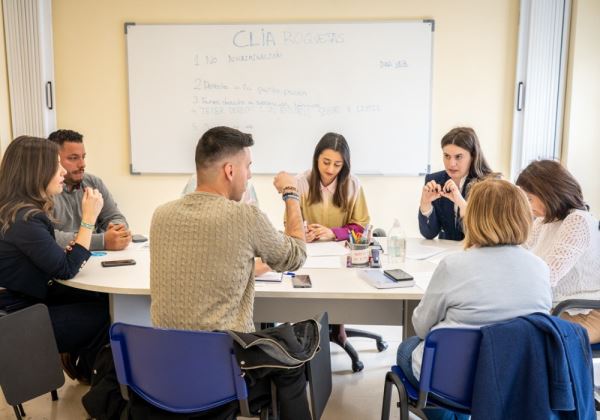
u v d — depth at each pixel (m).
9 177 2.01
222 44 3.74
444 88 3.73
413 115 3.76
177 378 1.39
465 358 1.41
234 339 1.33
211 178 1.55
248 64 3.75
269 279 1.95
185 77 3.79
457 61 3.70
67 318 2.16
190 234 1.47
